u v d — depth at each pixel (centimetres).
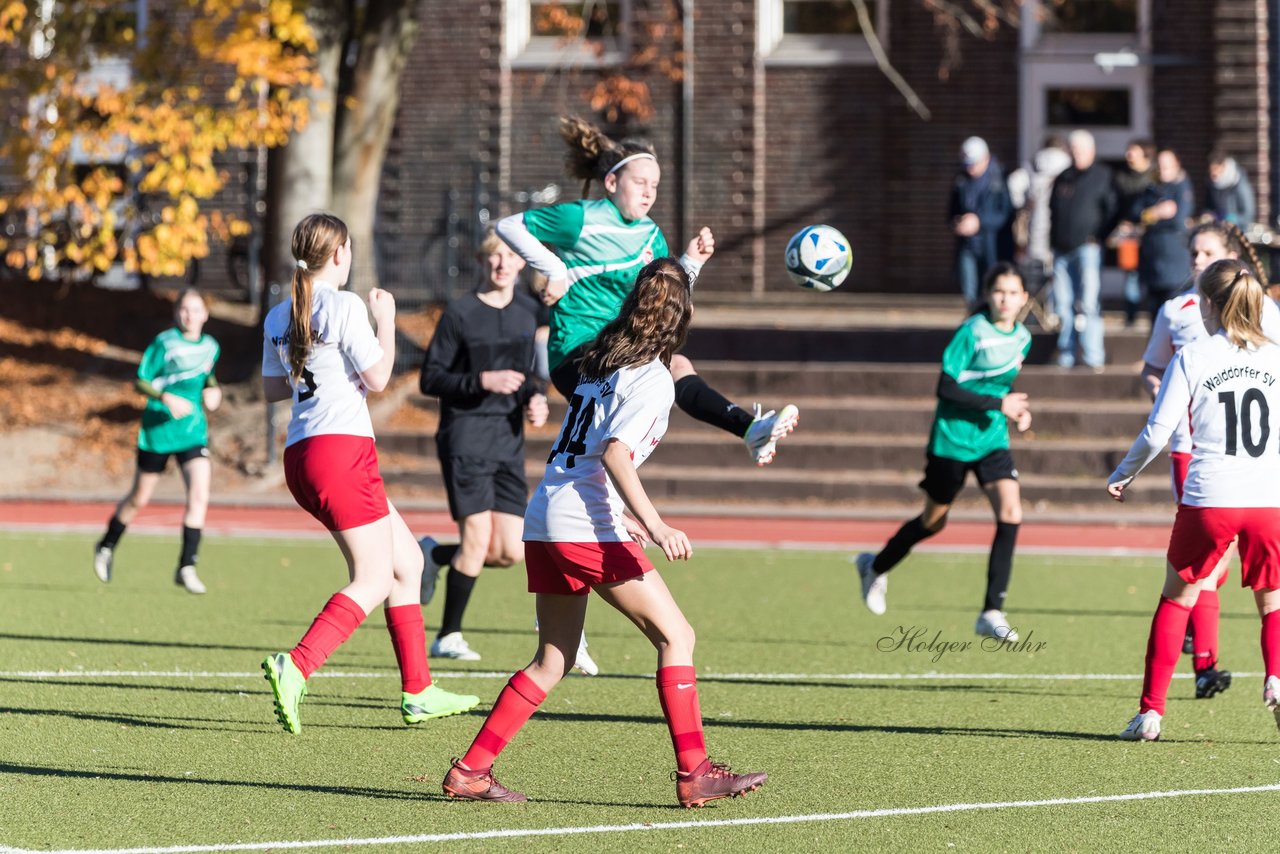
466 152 9612
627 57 9488
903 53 9212
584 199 2802
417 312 8681
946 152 9188
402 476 7038
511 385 3123
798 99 9319
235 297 9519
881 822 2138
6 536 5759
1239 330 2567
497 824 2114
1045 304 7850
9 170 7694
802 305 8981
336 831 2073
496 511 3297
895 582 4784
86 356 8369
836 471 7000
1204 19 8962
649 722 2792
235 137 7006
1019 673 3312
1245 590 4566
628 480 2036
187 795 2256
